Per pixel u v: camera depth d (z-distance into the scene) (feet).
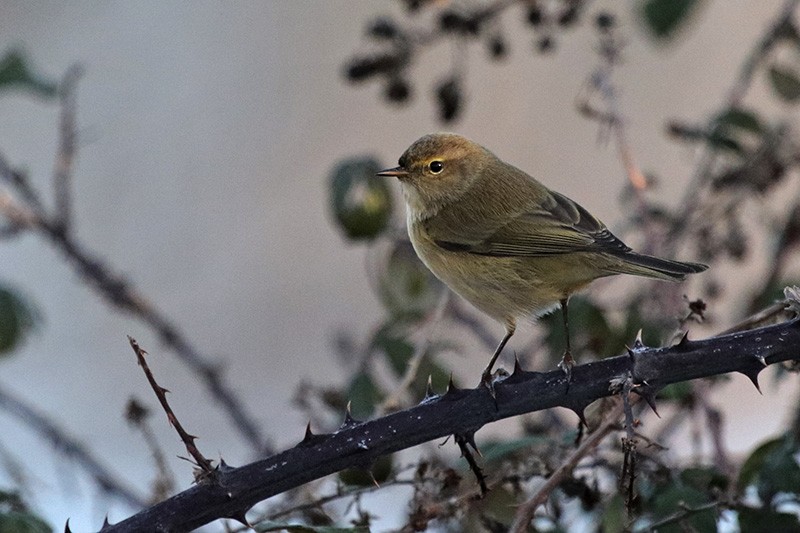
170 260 58.18
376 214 36.35
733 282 51.47
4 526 24.17
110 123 60.64
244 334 56.95
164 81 61.93
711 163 36.40
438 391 33.22
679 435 43.39
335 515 27.91
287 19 62.80
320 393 33.53
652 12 28.02
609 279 37.24
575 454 23.39
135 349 19.34
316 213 59.36
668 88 57.00
